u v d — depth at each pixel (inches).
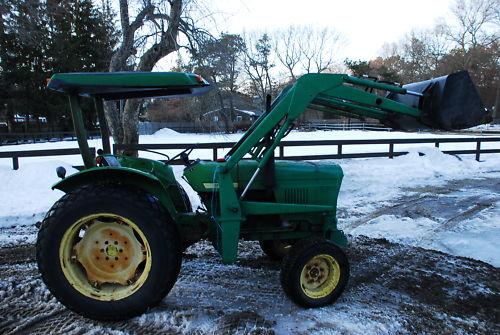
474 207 288.4
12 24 448.1
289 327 121.3
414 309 136.3
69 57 1187.3
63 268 120.0
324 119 1931.6
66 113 1272.1
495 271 172.6
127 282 124.4
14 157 323.6
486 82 2134.6
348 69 1939.0
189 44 363.9
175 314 126.3
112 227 124.0
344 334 118.4
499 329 124.6
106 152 155.4
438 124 138.3
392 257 188.7
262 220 148.3
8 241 205.5
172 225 123.7
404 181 387.2
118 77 121.1
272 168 140.0
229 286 149.9
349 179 372.2
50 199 275.1
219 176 131.5
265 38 1760.6
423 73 2336.4
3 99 1199.6
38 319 123.0
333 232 154.0
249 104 934.4
